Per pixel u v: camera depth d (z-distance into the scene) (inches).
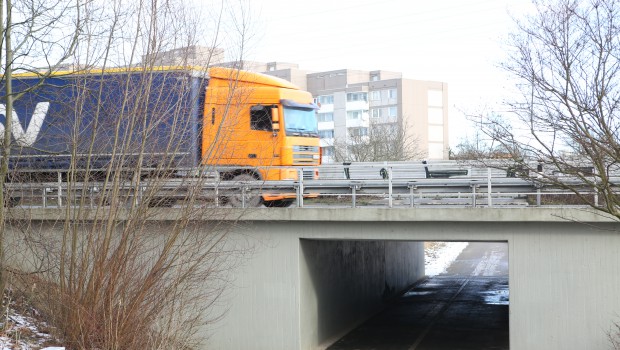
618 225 569.6
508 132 468.1
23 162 697.6
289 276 650.2
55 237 617.3
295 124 798.5
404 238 629.0
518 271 596.7
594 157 426.3
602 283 575.8
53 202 804.0
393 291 1144.8
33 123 756.0
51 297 574.6
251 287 657.6
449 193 636.7
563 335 585.0
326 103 3368.6
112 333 539.5
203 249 652.1
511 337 597.6
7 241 652.7
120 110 616.1
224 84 737.0
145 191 605.0
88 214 588.4
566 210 575.8
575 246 582.6
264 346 653.3
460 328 853.8
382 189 664.4
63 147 739.4
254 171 768.3
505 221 594.6
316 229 645.3
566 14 463.8
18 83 768.9
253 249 657.0
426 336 806.5
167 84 641.6
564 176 495.2
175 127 623.8
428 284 1304.1
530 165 489.4
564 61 437.1
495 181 627.2
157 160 625.6
